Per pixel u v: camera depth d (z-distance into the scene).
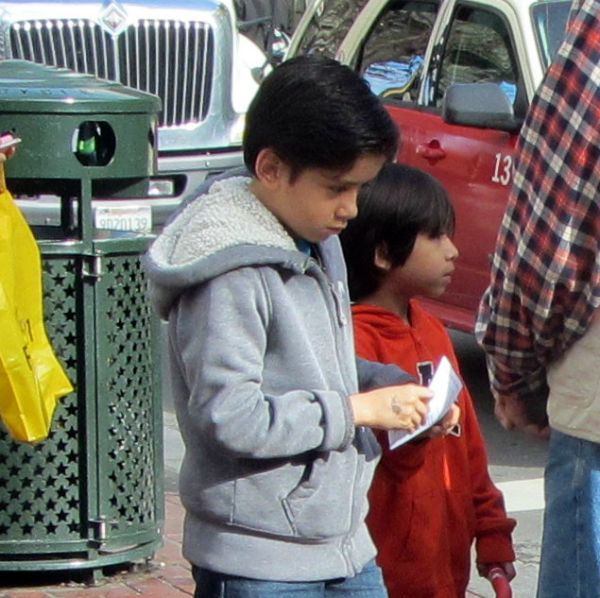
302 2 44.56
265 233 8.57
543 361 9.62
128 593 14.31
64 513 14.34
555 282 9.11
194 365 8.40
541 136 9.18
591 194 8.96
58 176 13.81
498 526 10.70
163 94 28.52
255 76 30.64
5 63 15.38
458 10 23.48
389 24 25.19
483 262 21.67
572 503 9.55
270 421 8.32
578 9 9.19
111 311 14.20
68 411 14.23
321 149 8.39
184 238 8.62
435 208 10.52
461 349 25.69
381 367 9.59
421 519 10.12
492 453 20.33
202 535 8.73
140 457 14.62
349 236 10.55
